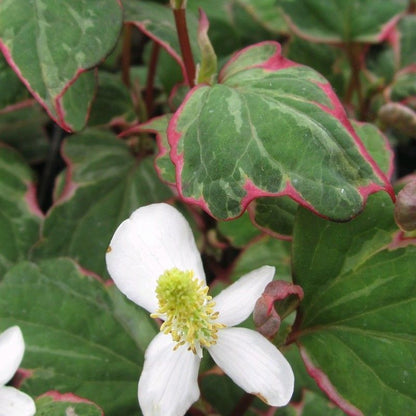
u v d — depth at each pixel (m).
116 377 0.16
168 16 0.19
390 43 0.25
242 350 0.13
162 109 0.24
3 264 0.19
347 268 0.14
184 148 0.14
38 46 0.15
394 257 0.14
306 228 0.15
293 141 0.14
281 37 0.24
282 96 0.14
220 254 0.20
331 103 0.14
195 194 0.14
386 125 0.21
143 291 0.13
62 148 0.21
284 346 0.15
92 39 0.15
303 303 0.15
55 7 0.15
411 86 0.23
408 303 0.14
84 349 0.16
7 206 0.20
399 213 0.13
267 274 0.13
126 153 0.21
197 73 0.16
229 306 0.13
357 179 0.13
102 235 0.20
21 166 0.21
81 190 0.20
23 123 0.23
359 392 0.14
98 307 0.16
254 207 0.16
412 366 0.14
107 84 0.21
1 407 0.13
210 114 0.14
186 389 0.13
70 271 0.17
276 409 0.17
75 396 0.14
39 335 0.16
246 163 0.14
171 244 0.14
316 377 0.14
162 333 0.14
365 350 0.14
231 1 0.24
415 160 0.27
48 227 0.19
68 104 0.16
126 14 0.19
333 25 0.22
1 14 0.15
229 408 0.18
